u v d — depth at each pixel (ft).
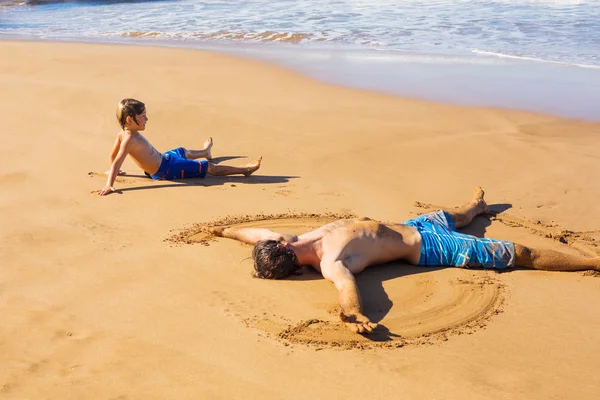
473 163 28.99
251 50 54.44
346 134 32.89
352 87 42.34
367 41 56.90
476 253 19.90
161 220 23.20
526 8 68.49
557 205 24.72
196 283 18.89
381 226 20.08
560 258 19.94
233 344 15.94
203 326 16.70
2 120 34.53
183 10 76.23
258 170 28.40
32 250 20.71
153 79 43.50
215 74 45.32
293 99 39.27
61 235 21.85
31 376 14.48
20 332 16.17
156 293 18.29
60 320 16.81
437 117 35.86
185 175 27.14
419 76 45.11
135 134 26.32
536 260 19.95
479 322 17.08
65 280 18.89
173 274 19.39
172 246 21.18
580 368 15.12
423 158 29.63
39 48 54.90
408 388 14.37
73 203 24.58
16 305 17.46
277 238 19.88
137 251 20.81
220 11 74.23
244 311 17.47
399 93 40.88
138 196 25.38
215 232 21.74
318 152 30.48
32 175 27.30
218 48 55.47
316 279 19.34
